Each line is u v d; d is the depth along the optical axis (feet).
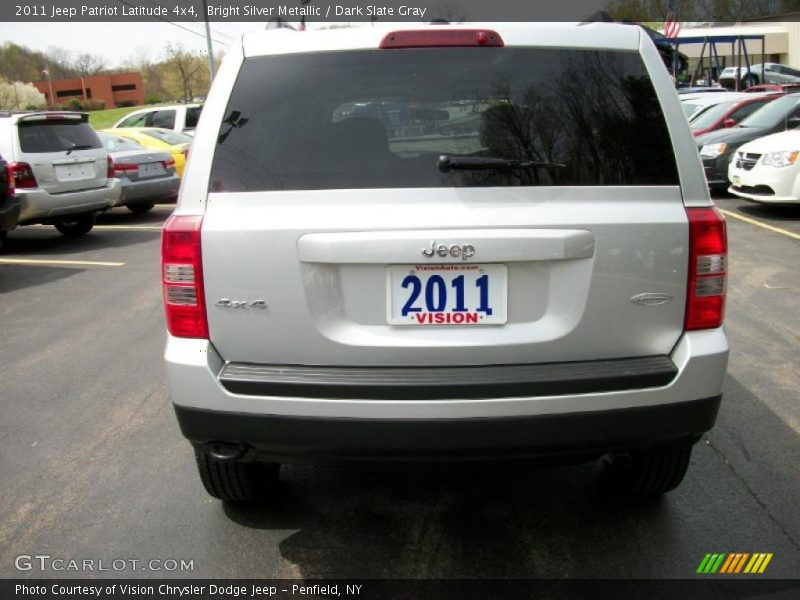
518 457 7.81
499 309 7.70
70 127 30.96
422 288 7.66
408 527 9.84
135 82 268.82
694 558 9.03
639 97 8.00
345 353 7.73
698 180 7.92
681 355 7.83
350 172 7.72
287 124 7.95
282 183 7.73
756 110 42.27
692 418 7.91
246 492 9.92
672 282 7.77
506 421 7.59
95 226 37.06
